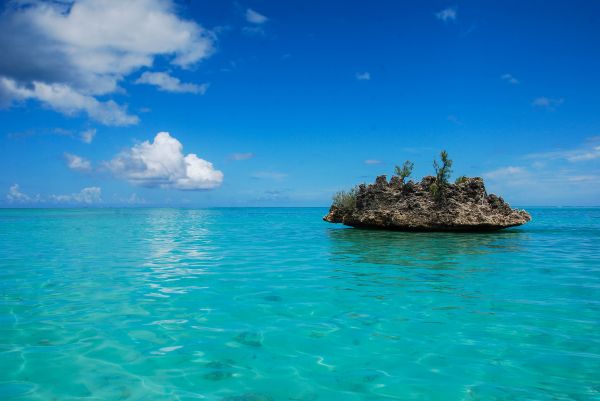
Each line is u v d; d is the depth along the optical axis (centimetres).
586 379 482
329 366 523
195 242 2208
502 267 1285
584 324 691
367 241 2162
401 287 991
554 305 816
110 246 1989
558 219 5231
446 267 1288
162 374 497
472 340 616
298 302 847
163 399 434
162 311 778
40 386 463
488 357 551
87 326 684
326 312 771
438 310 782
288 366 523
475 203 2758
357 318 732
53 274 1177
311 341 614
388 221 2836
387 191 3047
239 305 823
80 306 813
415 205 2781
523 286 999
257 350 577
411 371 508
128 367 518
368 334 645
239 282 1060
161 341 612
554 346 589
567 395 443
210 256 1595
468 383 473
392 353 567
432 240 2189
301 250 1781
